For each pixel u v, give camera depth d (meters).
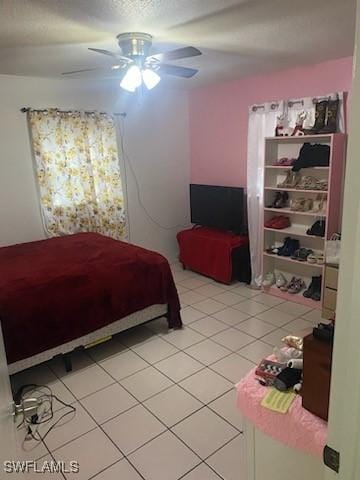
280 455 1.33
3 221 3.62
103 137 4.02
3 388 0.90
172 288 3.06
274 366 1.50
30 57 2.80
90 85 3.92
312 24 2.20
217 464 1.80
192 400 2.27
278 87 3.66
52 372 2.60
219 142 4.46
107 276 2.72
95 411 2.19
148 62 2.45
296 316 3.38
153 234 4.80
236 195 4.12
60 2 1.80
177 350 2.84
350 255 0.61
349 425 0.66
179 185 4.93
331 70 3.20
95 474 1.76
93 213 4.04
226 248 4.04
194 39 2.46
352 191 0.59
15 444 0.97
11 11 1.89
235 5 1.89
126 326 2.85
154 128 4.52
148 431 2.02
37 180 3.75
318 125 3.25
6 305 2.27
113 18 2.03
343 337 0.65
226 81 4.09
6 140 3.51
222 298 3.82
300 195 3.70
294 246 3.75
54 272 2.70
